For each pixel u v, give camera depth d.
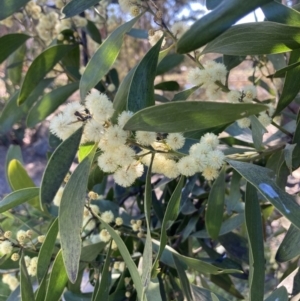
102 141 0.23
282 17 0.23
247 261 0.40
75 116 0.22
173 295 0.40
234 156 0.31
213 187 0.32
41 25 0.45
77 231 0.21
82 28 0.50
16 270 0.36
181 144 0.24
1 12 0.31
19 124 1.36
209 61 0.28
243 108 0.18
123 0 0.26
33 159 1.39
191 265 0.29
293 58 0.28
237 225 0.37
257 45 0.24
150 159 0.26
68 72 0.48
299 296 0.28
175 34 0.27
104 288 0.29
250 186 0.25
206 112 0.18
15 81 0.55
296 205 0.21
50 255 0.28
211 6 0.21
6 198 0.28
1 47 0.41
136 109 0.23
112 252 0.35
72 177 0.22
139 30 0.47
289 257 0.28
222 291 0.65
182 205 0.37
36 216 0.45
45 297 0.28
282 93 0.29
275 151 0.31
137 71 0.24
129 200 0.71
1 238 0.32
